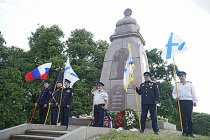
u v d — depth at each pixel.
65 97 6.53
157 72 20.00
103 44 21.39
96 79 17.45
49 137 4.10
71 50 19.39
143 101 5.83
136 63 8.76
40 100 7.05
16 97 14.11
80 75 18.34
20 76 15.24
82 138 4.16
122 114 7.07
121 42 9.64
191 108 5.42
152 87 5.88
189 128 5.31
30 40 19.52
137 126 6.95
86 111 15.49
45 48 17.72
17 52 17.67
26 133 4.75
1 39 16.59
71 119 8.20
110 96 8.45
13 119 13.60
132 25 10.17
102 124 5.86
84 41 20.36
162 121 6.84
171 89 17.38
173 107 16.56
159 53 20.30
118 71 8.95
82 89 16.06
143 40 10.39
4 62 16.70
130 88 8.27
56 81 7.15
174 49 6.12
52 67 15.87
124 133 5.35
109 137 4.69
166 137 4.89
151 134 5.22
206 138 4.95
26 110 15.84
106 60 9.55
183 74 5.74
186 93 5.51
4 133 4.15
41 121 6.95
